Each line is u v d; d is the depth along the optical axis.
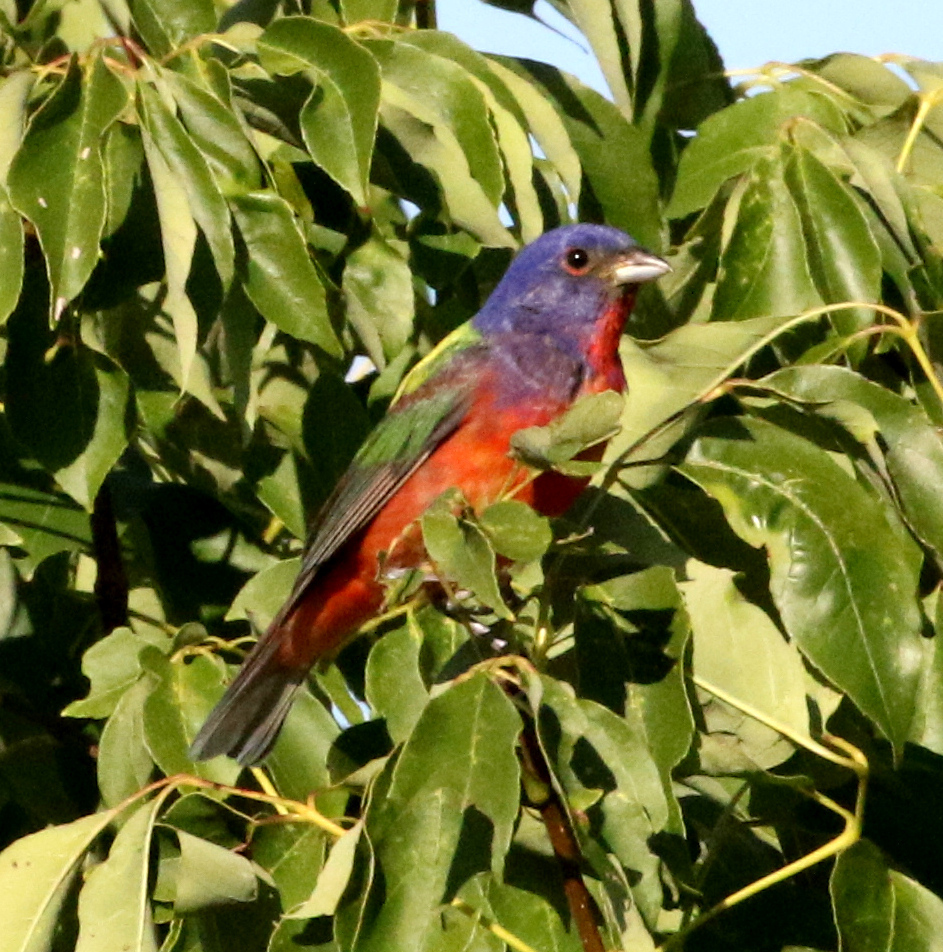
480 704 6.92
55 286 7.59
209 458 10.16
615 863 6.93
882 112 10.12
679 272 10.16
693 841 8.74
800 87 10.13
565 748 7.03
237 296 8.70
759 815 8.62
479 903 7.45
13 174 7.65
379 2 9.33
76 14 9.78
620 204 9.91
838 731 8.59
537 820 7.68
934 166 9.88
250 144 8.38
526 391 10.32
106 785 8.42
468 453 10.19
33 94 8.36
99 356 8.58
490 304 10.84
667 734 7.64
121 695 8.55
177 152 7.99
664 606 7.78
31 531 10.05
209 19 9.20
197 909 7.66
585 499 9.12
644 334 10.55
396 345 9.37
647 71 10.40
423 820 6.89
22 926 7.72
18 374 8.59
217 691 8.38
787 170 9.16
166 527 10.31
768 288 9.10
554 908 7.48
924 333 8.61
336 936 6.89
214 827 8.09
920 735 8.72
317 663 10.12
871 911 7.64
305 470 10.03
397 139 9.05
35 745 9.80
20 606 10.00
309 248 8.88
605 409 7.31
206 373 9.40
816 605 7.83
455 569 6.89
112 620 10.12
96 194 7.68
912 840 8.49
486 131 8.66
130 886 7.59
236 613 9.48
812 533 7.92
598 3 9.48
